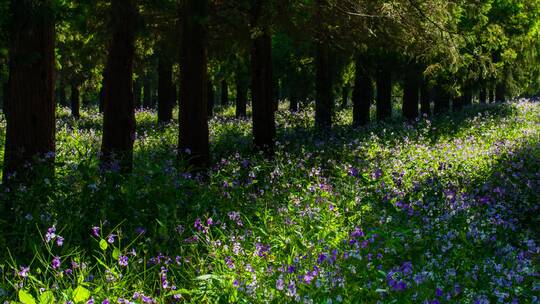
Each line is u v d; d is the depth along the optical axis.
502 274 7.23
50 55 11.07
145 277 6.56
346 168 12.41
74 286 6.20
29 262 6.91
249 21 16.73
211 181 10.60
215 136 23.20
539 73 44.19
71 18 11.18
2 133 21.17
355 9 17.30
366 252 7.41
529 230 9.85
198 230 8.02
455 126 26.48
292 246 7.48
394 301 6.09
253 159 13.07
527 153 17.33
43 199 8.36
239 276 6.35
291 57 28.80
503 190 12.10
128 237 7.68
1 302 5.69
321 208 9.41
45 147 10.98
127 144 12.40
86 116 40.00
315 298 5.95
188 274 6.75
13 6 10.30
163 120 31.42
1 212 8.12
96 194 8.35
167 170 9.49
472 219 9.65
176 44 17.97
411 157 15.58
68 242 7.00
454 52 18.34
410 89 31.77
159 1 14.62
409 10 17.52
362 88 28.14
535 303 6.55
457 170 14.43
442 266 7.38
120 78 12.37
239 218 8.44
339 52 19.62
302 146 17.81
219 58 19.30
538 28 36.34
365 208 9.76
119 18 12.34
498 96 51.88
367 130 24.16
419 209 10.08
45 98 10.99
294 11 16.05
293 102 47.34
